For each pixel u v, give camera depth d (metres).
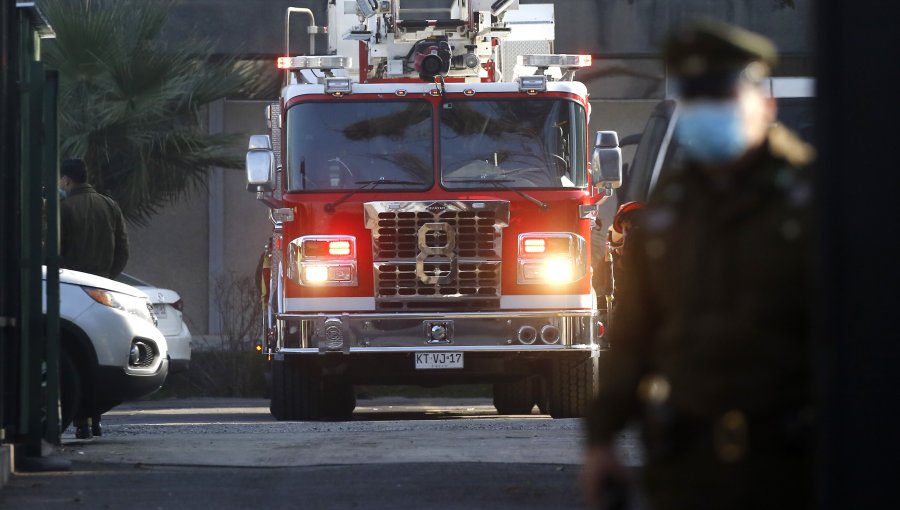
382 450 34.88
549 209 47.47
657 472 12.54
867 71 13.05
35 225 32.81
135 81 75.31
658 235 12.66
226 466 32.53
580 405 48.50
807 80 70.12
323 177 47.62
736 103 12.05
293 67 51.34
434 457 33.28
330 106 48.06
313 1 88.06
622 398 13.32
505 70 52.94
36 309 32.81
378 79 50.75
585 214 47.69
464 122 48.06
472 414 57.44
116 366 39.44
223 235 92.94
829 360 12.24
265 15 87.94
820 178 12.26
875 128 13.00
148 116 76.44
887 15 13.06
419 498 27.25
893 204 12.86
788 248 12.03
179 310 61.84
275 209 48.47
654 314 13.15
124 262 48.25
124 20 76.25
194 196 92.38
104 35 74.44
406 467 31.45
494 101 48.31
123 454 35.16
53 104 32.97
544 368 48.66
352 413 56.47
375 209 47.12
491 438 37.59
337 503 26.83
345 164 47.75
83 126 74.44
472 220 47.22
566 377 48.38
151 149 76.25
